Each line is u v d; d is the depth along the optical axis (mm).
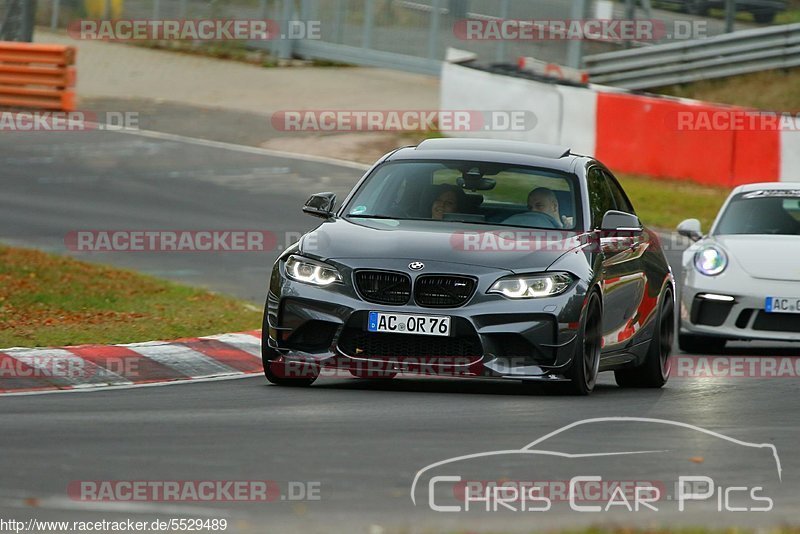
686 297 41812
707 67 98375
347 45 112000
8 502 17828
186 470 20188
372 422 25109
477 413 26609
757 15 107812
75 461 20672
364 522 17172
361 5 110875
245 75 107812
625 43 98750
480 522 17359
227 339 37312
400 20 108562
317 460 21219
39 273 47594
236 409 26688
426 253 29422
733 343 45594
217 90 101312
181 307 43531
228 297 46594
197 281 50500
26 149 79688
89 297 44125
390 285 29094
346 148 83688
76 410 26422
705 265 41625
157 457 21141
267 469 20391
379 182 32656
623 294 32375
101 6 121688
